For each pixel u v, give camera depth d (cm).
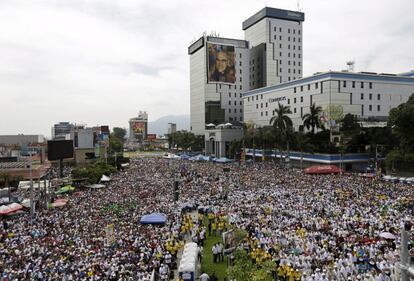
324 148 9019
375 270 2450
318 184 5653
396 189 4950
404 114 6638
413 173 6819
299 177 6575
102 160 9831
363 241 2916
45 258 2828
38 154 12194
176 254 3117
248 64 17062
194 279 2491
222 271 2884
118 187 6494
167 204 4775
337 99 9419
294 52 16438
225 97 16562
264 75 15950
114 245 3092
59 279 2428
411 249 2234
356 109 9650
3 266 2675
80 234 3444
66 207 4778
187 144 16550
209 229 3866
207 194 5516
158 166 10394
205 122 16362
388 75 10056
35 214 4403
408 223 3195
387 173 7375
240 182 6341
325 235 3112
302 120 10512
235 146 12288
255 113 13400
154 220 3716
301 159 9038
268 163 10219
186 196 5406
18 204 4566
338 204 4150
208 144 14775
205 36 16200
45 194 5219
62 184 6738
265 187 5706
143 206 4647
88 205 4828
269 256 2694
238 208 4259
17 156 11044
